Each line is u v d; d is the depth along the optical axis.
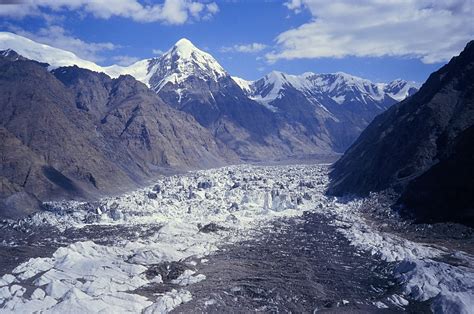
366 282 117.94
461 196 166.50
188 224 177.12
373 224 177.12
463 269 120.06
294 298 108.25
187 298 107.44
